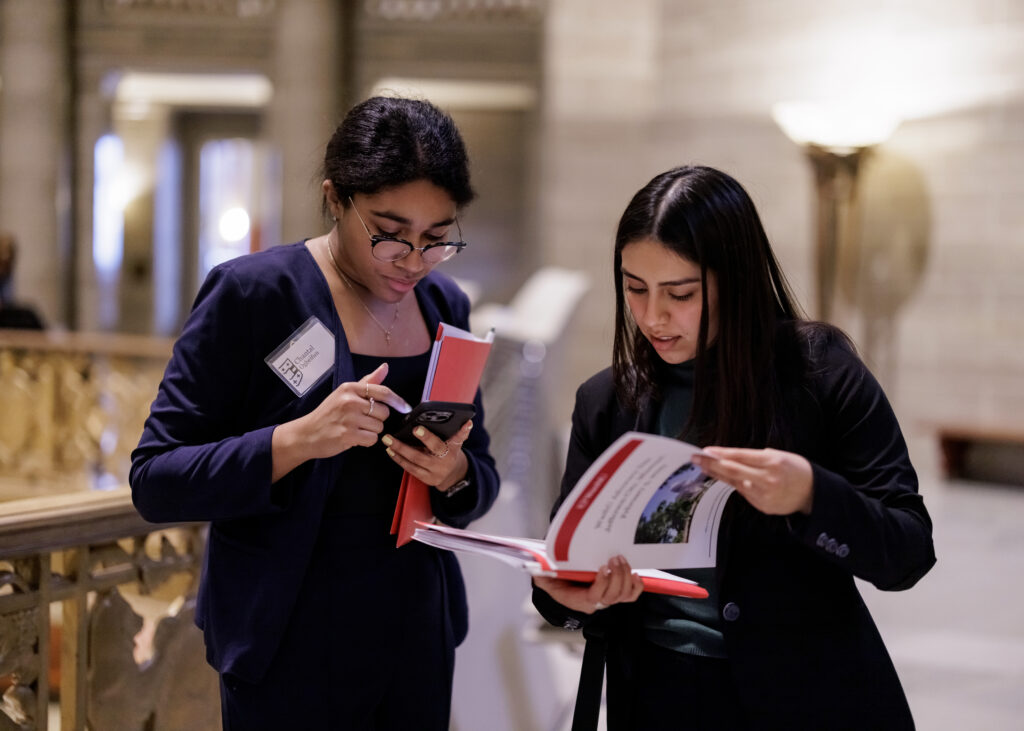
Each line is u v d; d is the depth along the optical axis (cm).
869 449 154
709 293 156
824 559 158
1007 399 805
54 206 1255
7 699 211
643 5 980
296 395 173
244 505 162
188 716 255
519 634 392
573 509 139
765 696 153
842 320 862
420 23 1199
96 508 221
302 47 1159
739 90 927
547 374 562
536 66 1188
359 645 176
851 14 863
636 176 988
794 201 896
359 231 173
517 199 1223
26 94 1232
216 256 1460
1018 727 353
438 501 184
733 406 154
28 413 713
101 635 231
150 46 1252
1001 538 639
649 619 167
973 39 808
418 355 189
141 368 711
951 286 823
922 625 473
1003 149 798
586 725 166
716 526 154
